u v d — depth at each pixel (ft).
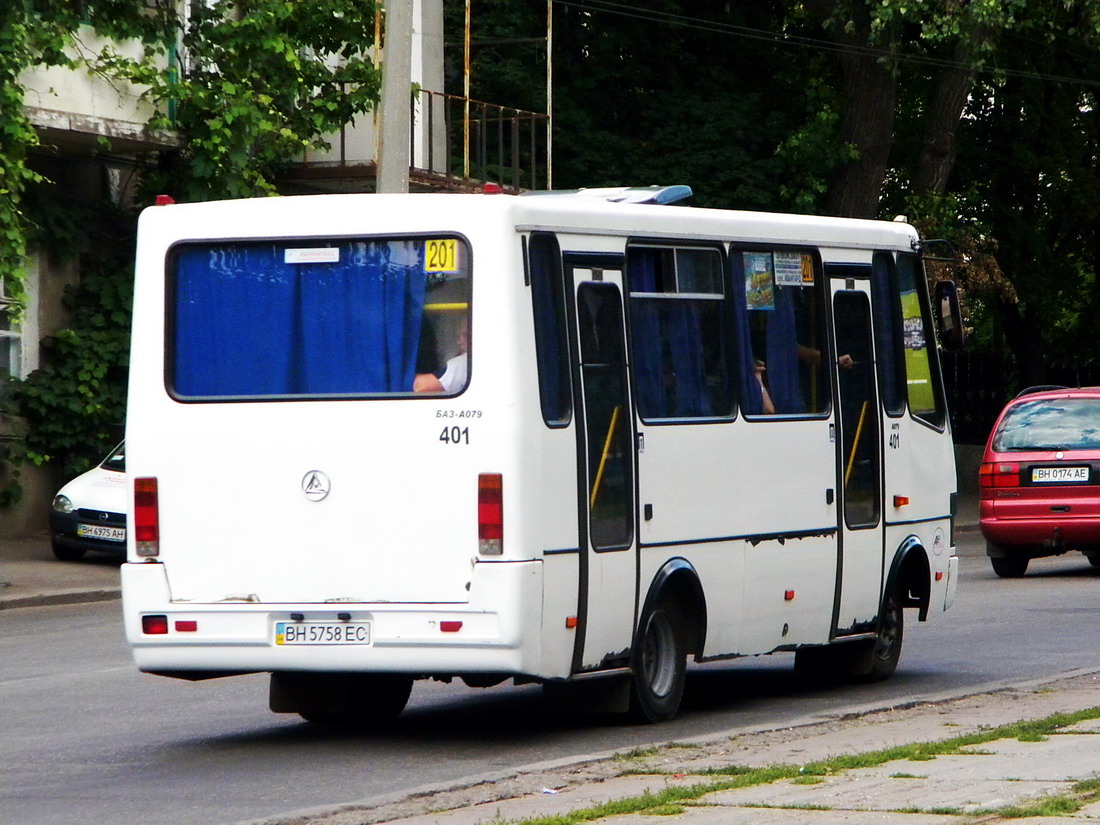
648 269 89.20
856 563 103.19
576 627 82.43
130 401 85.30
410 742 85.30
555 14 292.20
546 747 83.35
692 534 90.27
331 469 81.61
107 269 205.46
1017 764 69.77
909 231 111.14
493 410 79.61
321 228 83.30
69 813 69.05
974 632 130.00
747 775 69.26
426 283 81.51
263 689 105.60
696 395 91.45
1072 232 351.05
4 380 197.26
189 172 204.03
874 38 251.39
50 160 202.28
